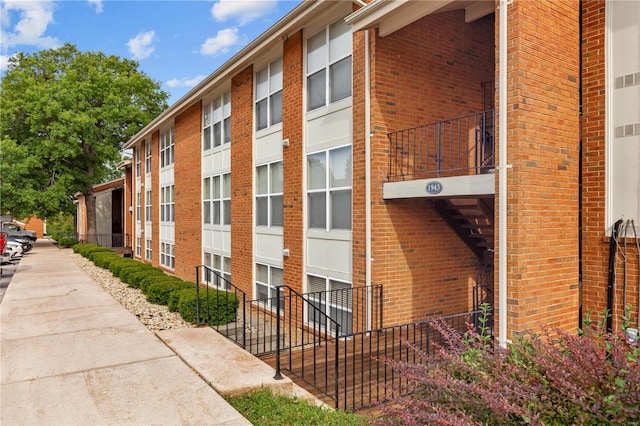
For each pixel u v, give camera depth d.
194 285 10.12
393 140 7.31
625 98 5.44
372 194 7.14
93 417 4.01
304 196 9.04
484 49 8.52
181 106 15.47
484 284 8.16
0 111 27.42
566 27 5.62
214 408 4.21
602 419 2.48
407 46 7.50
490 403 2.66
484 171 8.19
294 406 4.43
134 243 24.45
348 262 7.87
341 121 8.04
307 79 9.04
